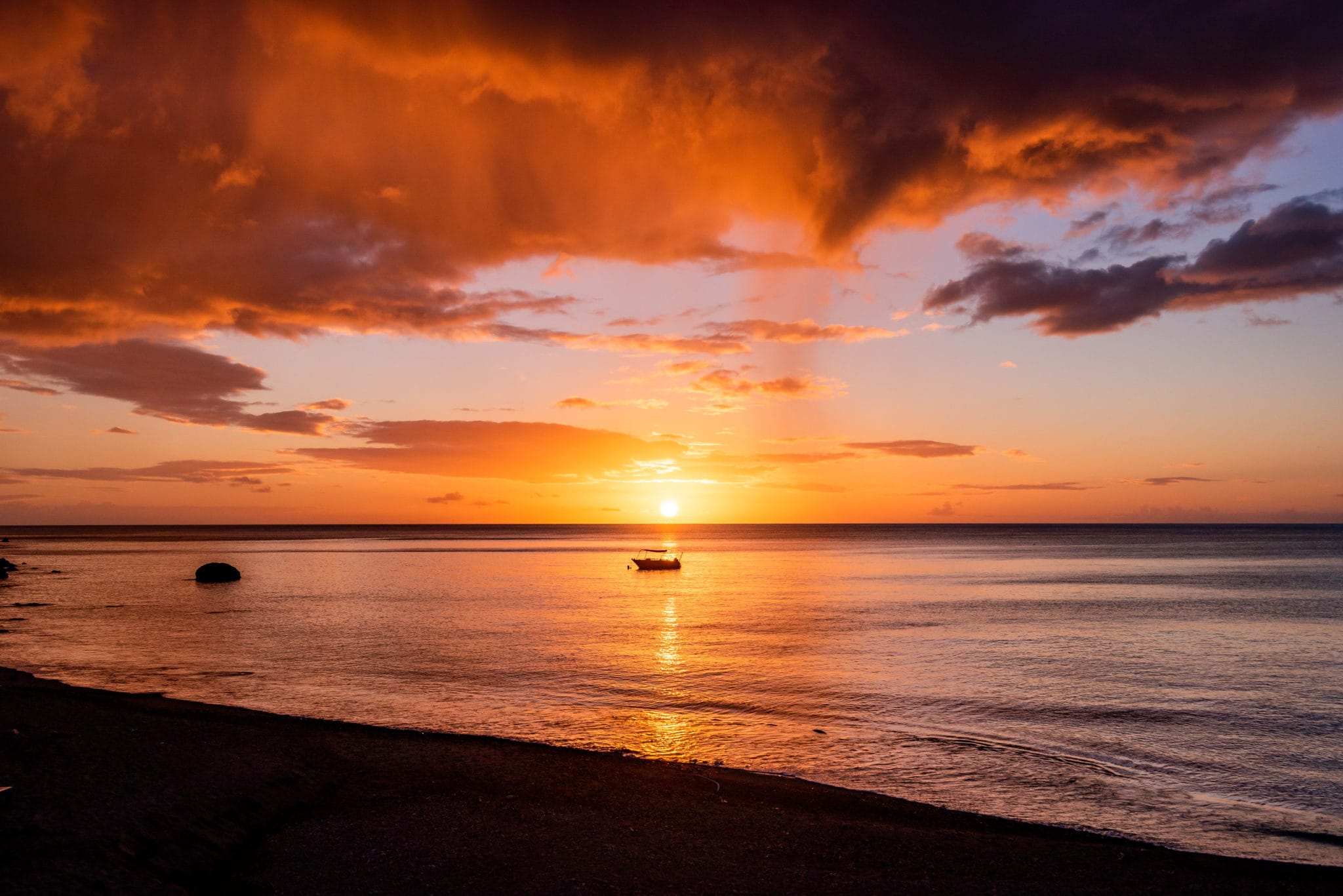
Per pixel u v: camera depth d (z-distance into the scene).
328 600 66.12
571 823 15.70
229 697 28.62
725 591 77.44
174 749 18.20
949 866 14.20
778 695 29.75
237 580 85.75
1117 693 30.25
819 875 13.56
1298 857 15.62
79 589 75.56
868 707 27.92
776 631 47.81
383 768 18.95
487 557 150.88
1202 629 48.75
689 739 23.62
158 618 53.09
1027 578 93.56
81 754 16.88
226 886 12.22
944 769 20.89
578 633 47.03
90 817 13.05
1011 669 35.19
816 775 20.27
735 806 17.20
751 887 12.93
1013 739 23.86
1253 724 25.86
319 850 13.82
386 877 12.73
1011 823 16.83
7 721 19.31
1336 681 32.81
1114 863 14.55
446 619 53.28
